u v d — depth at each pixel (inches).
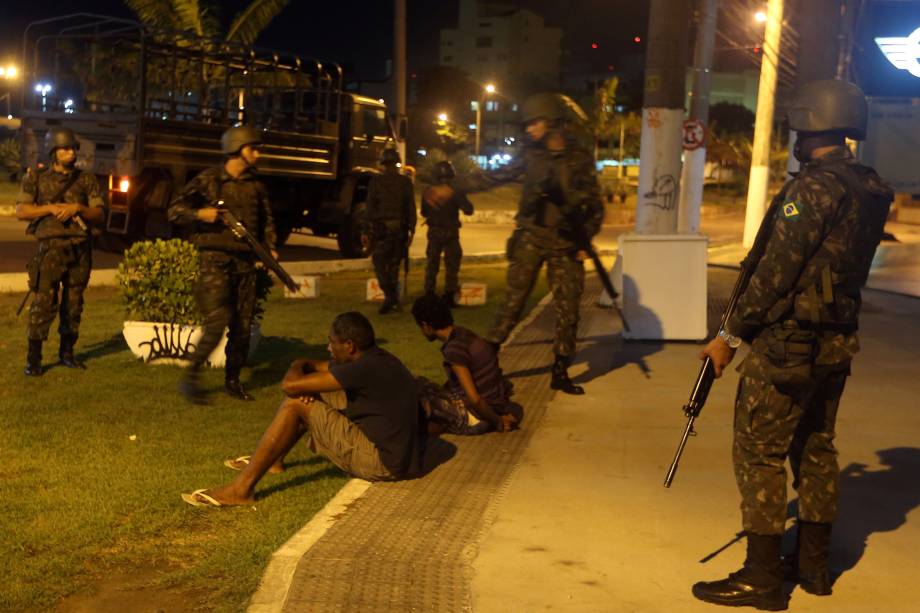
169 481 214.2
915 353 384.5
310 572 166.4
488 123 3752.5
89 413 271.6
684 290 397.1
